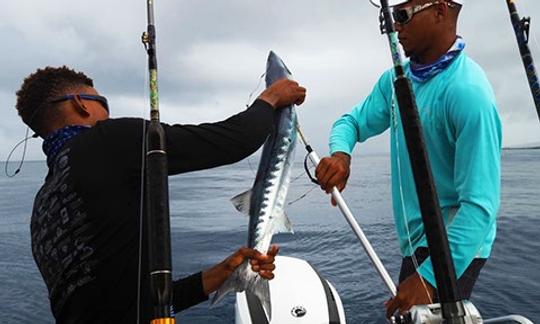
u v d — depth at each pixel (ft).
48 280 5.49
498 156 7.21
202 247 39.93
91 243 5.09
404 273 9.55
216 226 52.19
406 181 9.14
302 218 53.16
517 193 63.87
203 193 105.70
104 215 5.09
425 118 8.14
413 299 6.66
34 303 23.63
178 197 96.22
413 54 8.56
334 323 10.92
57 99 5.83
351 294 22.18
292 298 11.28
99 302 5.16
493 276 23.99
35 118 5.93
